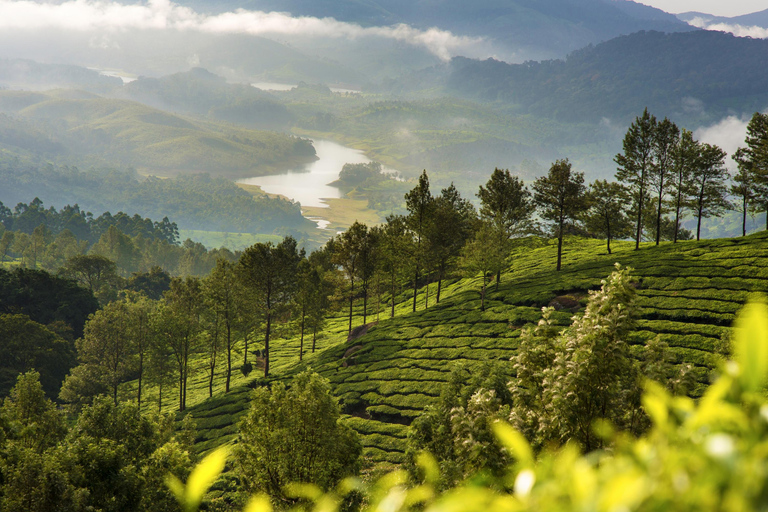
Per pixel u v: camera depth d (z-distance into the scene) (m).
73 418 72.94
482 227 82.25
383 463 45.06
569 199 86.56
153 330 77.56
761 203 83.19
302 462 28.14
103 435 35.72
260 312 83.44
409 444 27.34
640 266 74.62
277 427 29.44
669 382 16.56
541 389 19.31
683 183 88.06
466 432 17.94
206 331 83.75
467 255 81.62
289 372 78.69
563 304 71.19
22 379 41.19
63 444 34.19
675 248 82.62
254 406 30.59
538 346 19.86
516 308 73.31
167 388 84.56
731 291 60.69
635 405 16.03
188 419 47.28
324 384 30.86
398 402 58.31
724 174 84.81
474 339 68.00
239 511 28.72
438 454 25.52
